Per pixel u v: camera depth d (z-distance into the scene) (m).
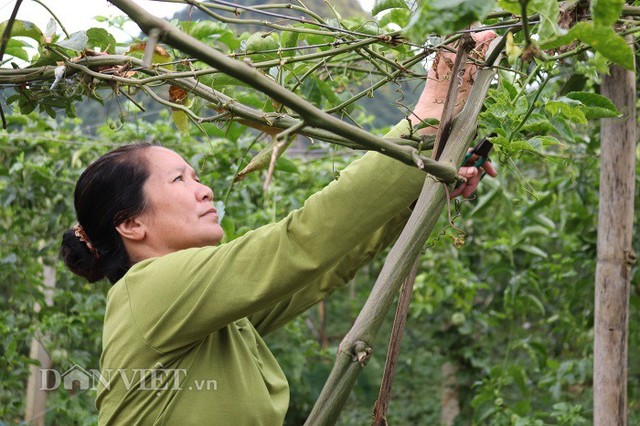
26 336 3.40
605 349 1.85
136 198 1.37
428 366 6.43
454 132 1.19
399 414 6.20
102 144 3.44
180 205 1.37
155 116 4.09
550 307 4.67
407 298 1.23
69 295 3.50
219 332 1.31
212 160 3.12
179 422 1.24
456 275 4.24
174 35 0.85
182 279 1.21
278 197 3.71
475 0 0.85
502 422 3.35
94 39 1.40
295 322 4.38
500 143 1.30
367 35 1.36
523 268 3.67
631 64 0.93
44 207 3.51
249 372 1.31
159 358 1.24
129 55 1.46
